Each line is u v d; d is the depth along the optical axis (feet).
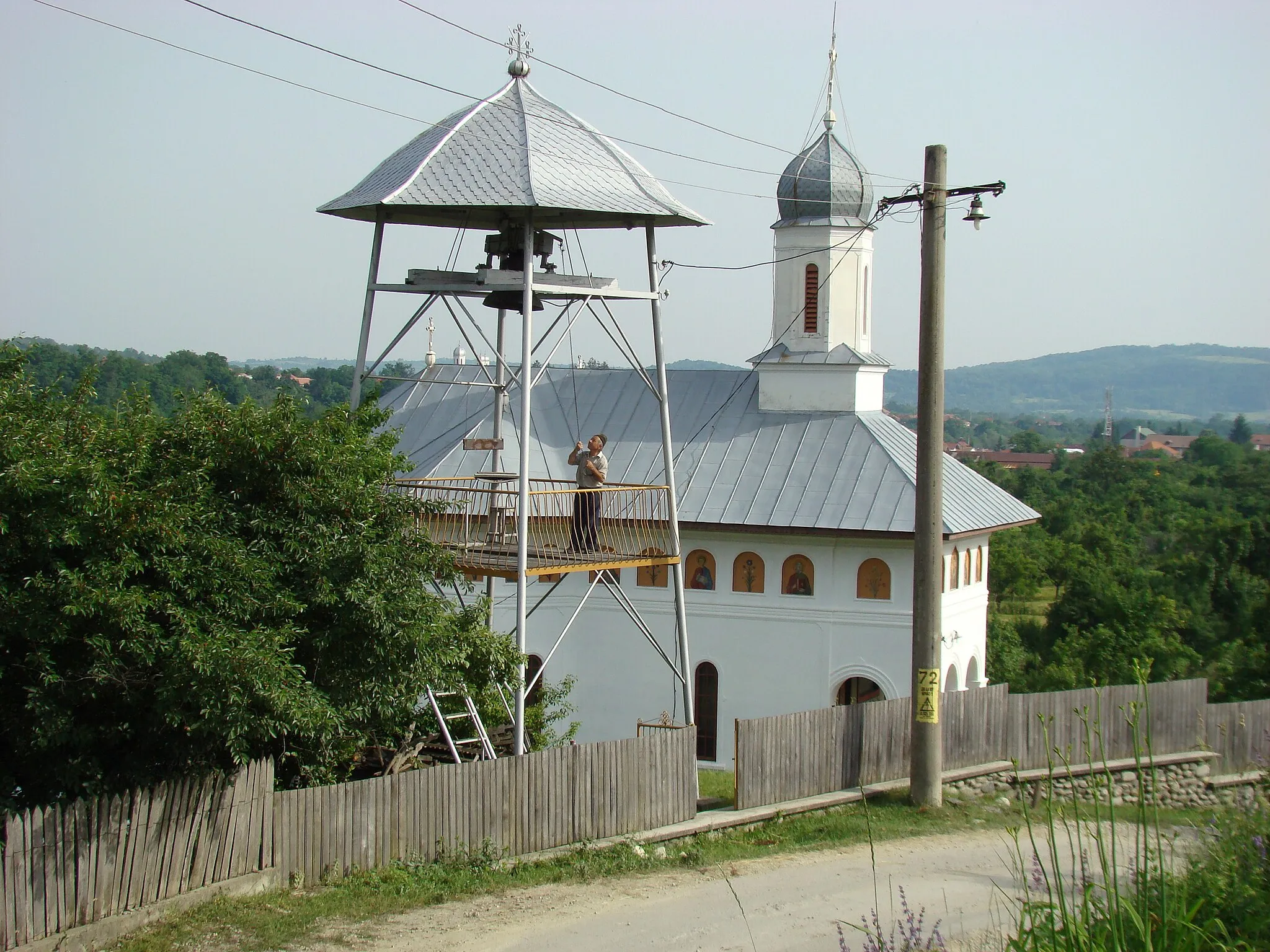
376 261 75.56
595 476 80.33
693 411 133.28
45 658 51.31
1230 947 38.06
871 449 124.06
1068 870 66.69
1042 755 93.71
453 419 139.44
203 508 56.24
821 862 68.80
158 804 53.57
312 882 59.77
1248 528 209.97
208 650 51.34
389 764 76.02
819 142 132.57
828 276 131.95
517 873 64.64
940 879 65.62
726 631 121.80
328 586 57.82
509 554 76.79
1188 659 193.36
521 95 79.46
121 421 59.52
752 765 78.18
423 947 53.21
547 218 77.00
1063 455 546.67
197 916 53.88
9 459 52.44
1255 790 67.62
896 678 117.19
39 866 48.93
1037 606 273.33
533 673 124.67
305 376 362.53
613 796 71.46
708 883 64.13
